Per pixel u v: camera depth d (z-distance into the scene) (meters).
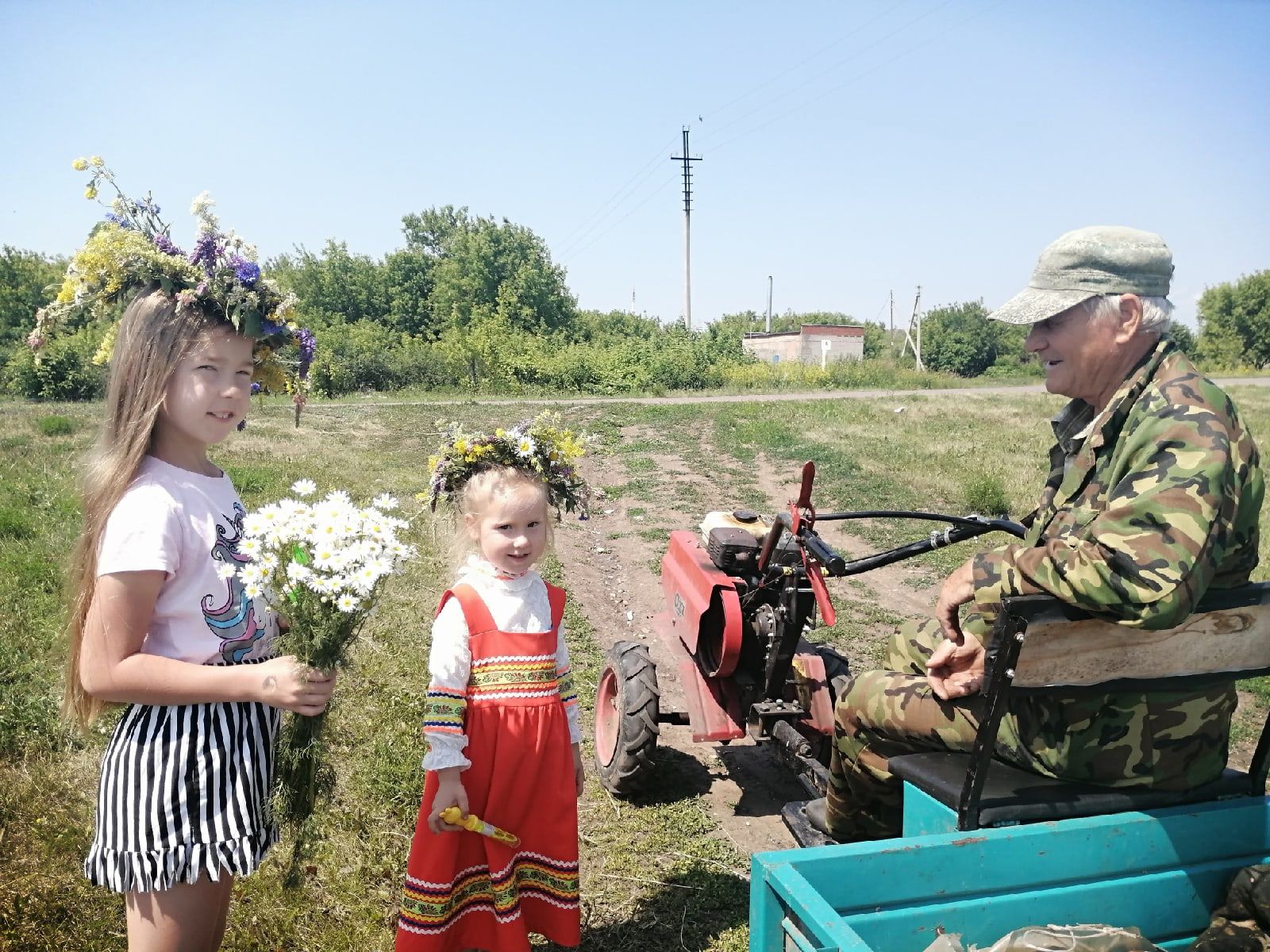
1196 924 2.27
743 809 4.50
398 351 38.69
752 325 77.25
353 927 3.29
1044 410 24.25
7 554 7.25
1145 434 2.22
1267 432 17.03
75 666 2.24
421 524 9.10
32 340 2.32
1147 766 2.34
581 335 52.12
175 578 2.19
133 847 2.13
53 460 11.94
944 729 2.73
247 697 2.17
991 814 2.23
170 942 2.19
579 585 8.57
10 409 20.91
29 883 3.34
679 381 38.00
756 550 4.44
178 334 2.21
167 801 2.14
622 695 4.43
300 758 2.35
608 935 3.38
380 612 6.60
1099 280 2.47
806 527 3.65
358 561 2.29
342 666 2.34
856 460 15.20
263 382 2.56
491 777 2.75
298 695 2.21
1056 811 2.27
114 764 2.19
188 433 2.29
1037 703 2.46
